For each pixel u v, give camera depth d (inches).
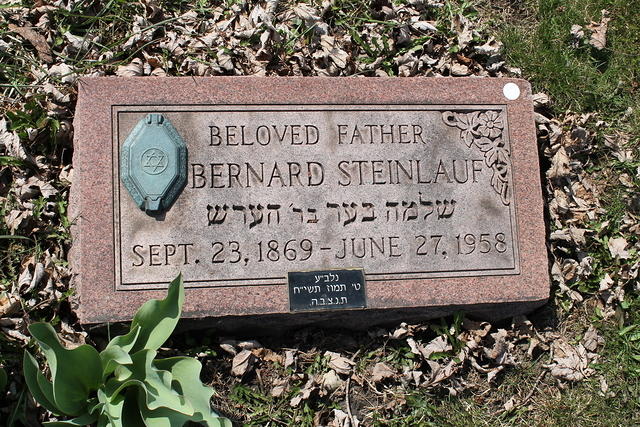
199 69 64.5
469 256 61.0
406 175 61.3
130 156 59.4
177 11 66.4
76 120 60.4
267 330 60.7
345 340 61.5
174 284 56.7
